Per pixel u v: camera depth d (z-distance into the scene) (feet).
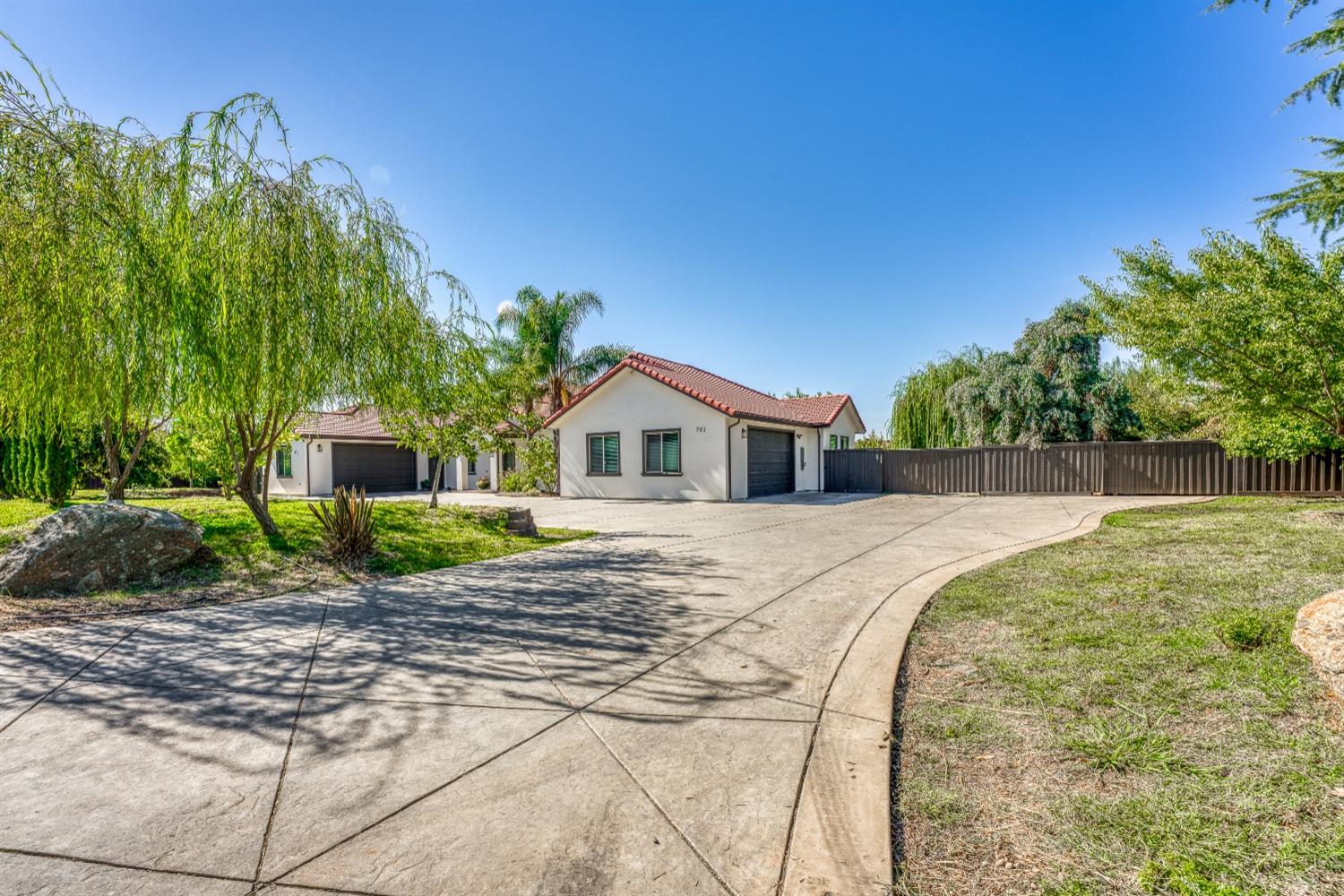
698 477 61.05
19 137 19.30
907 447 86.07
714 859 6.73
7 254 19.06
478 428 43.73
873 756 8.86
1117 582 18.25
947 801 7.64
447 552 27.45
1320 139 37.35
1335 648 9.62
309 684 12.24
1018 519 39.81
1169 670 11.37
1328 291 26.73
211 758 9.21
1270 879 6.03
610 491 67.46
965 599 17.33
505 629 15.96
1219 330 28.84
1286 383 29.17
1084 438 66.03
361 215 26.27
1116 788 7.76
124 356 21.36
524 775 8.64
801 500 59.67
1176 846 6.58
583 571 23.65
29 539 20.62
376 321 26.37
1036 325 69.26
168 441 56.95
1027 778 8.11
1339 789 7.51
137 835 7.29
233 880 6.47
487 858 6.79
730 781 8.36
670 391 62.85
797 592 19.56
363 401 27.61
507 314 88.89
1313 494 49.47
